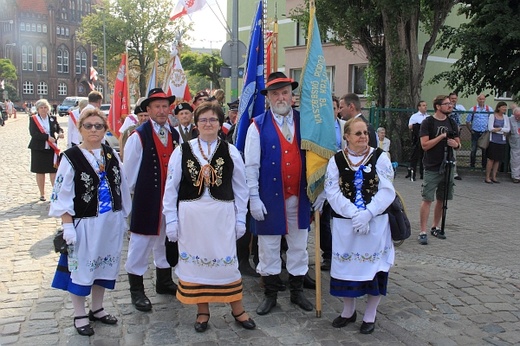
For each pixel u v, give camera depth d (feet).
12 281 17.65
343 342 13.64
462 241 23.93
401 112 48.75
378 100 53.06
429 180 23.29
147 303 15.48
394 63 49.03
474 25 48.65
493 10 44.91
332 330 14.37
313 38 15.94
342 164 14.10
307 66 15.72
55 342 13.32
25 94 264.11
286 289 17.58
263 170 15.38
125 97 31.40
